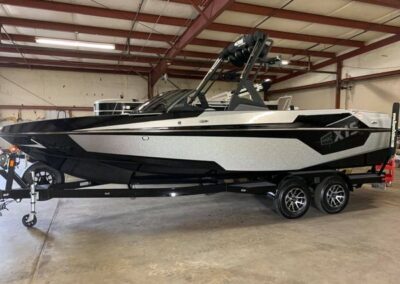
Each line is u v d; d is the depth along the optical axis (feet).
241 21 25.12
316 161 11.28
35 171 11.16
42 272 6.90
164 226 10.06
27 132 9.38
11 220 10.44
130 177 10.44
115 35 26.71
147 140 9.52
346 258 7.69
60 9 21.34
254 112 10.43
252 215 11.32
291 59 36.76
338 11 23.27
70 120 9.26
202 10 21.80
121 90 42.50
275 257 7.74
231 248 8.30
